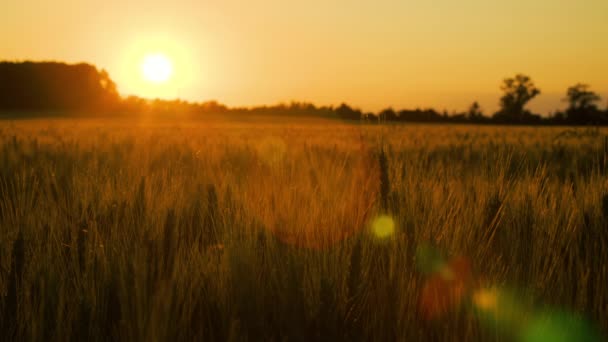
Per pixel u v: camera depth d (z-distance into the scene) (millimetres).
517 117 66375
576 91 62281
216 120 53938
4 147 6406
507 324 1794
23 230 2299
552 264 2080
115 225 2264
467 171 4133
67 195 2932
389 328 1804
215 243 2389
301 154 6043
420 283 2002
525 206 2510
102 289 1851
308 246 2154
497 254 2195
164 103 77312
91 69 81688
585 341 1795
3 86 76000
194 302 1817
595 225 2340
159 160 5637
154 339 1539
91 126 22406
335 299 1803
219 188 3047
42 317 1746
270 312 1876
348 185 3084
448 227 2295
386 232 2271
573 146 8180
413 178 3123
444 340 1724
